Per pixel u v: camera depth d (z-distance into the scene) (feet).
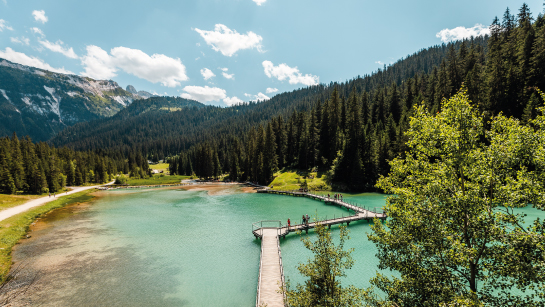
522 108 170.40
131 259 85.20
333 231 114.42
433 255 37.01
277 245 92.02
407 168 44.19
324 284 41.39
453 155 37.22
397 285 38.29
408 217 37.78
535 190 30.94
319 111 347.15
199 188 293.23
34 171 242.58
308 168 293.84
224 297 62.95
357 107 280.31
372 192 225.56
